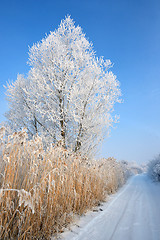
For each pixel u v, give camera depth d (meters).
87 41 8.09
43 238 2.46
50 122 7.72
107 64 7.67
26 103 8.28
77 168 4.33
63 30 8.46
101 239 2.56
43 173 2.70
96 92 7.31
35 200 2.39
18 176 2.49
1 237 1.99
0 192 1.84
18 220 2.12
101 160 7.33
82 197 4.06
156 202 5.40
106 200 5.75
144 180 18.12
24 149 2.57
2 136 2.32
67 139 7.13
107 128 7.28
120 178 11.58
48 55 7.91
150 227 3.06
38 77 7.20
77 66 7.38
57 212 3.00
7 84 8.40
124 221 3.50
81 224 3.28
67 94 7.07
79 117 6.68
